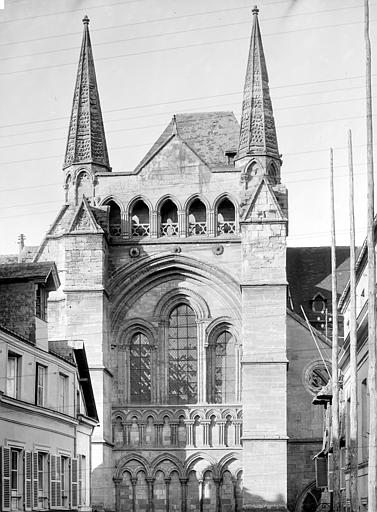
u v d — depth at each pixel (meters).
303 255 103.31
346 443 62.31
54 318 85.88
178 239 86.44
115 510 84.75
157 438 85.50
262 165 87.00
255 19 90.88
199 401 85.75
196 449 84.94
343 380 72.06
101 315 83.81
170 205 87.69
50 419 56.00
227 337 86.56
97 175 87.75
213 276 86.00
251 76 89.50
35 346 53.59
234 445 84.94
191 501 84.62
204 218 87.38
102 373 82.69
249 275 83.75
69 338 83.38
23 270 55.56
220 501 84.31
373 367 40.34
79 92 91.06
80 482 63.84
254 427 81.62
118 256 86.94
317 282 100.50
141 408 85.94
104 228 85.88
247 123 88.44
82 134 89.94
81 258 84.56
